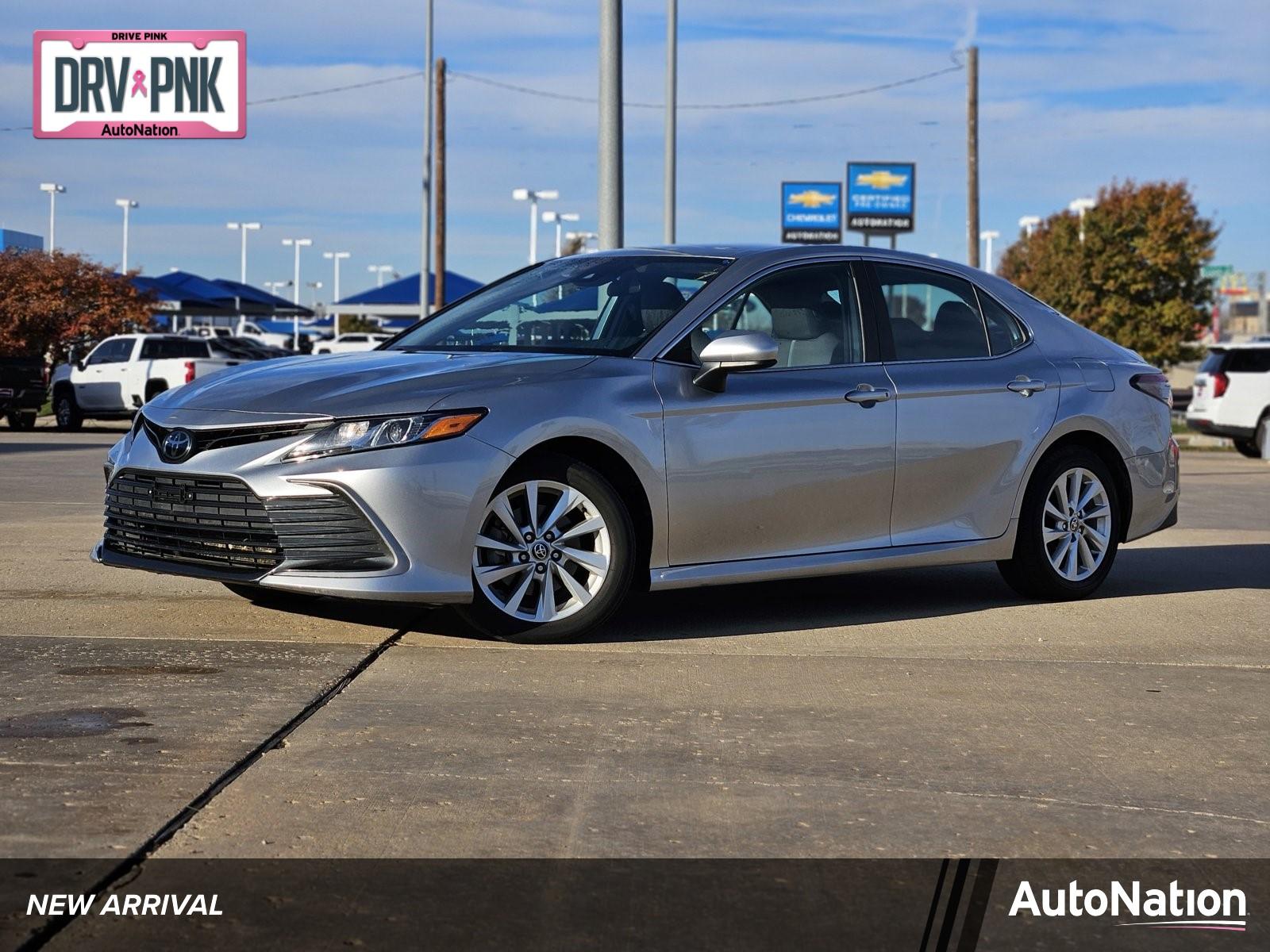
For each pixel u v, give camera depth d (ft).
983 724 15.11
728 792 12.59
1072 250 153.38
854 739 14.39
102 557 19.27
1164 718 15.57
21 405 84.64
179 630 18.94
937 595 23.65
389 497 17.24
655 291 20.30
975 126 121.60
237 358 89.61
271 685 15.89
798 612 21.80
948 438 21.48
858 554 20.71
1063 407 22.85
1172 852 11.41
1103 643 19.80
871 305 21.47
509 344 20.21
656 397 18.88
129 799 11.89
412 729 14.30
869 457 20.65
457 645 18.42
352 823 11.52
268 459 17.43
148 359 85.51
